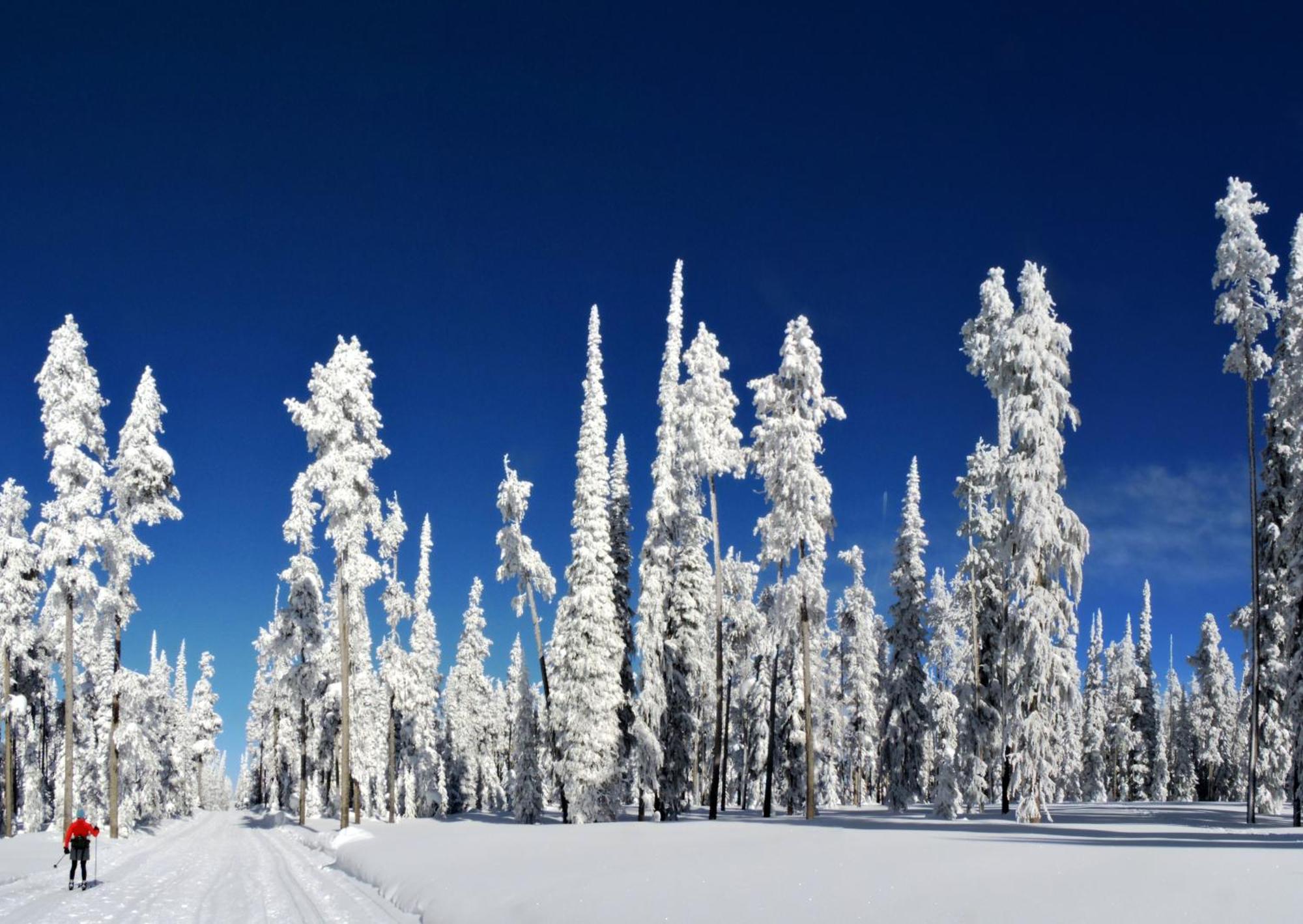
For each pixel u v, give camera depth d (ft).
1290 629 104.32
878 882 42.11
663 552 134.92
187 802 287.07
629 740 137.69
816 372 111.55
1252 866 40.34
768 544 111.86
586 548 134.21
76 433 126.21
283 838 145.07
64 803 134.31
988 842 62.08
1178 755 266.77
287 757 237.66
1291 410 100.63
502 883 54.85
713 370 137.08
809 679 105.70
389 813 179.01
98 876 83.51
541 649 150.92
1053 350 98.12
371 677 180.24
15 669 169.07
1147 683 252.01
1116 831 76.69
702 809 175.42
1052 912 33.32
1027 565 92.94
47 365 126.82
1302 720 93.20
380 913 56.34
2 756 172.35
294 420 126.00
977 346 115.03
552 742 148.87
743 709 192.13
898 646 143.13
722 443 136.05
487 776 230.48
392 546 183.21
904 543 145.38
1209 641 250.57
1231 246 94.73
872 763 216.74
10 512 153.69
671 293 141.59
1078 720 219.41
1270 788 123.34
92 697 160.66
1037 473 94.07
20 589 150.82
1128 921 31.35
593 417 139.44
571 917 42.68
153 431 143.54
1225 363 95.81
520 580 150.10
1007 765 118.32
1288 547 103.09
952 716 146.10
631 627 146.30
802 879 44.91
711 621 166.20
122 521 138.51
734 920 37.91
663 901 43.01
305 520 174.70
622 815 152.35
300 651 173.88
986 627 125.59
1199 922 30.50
